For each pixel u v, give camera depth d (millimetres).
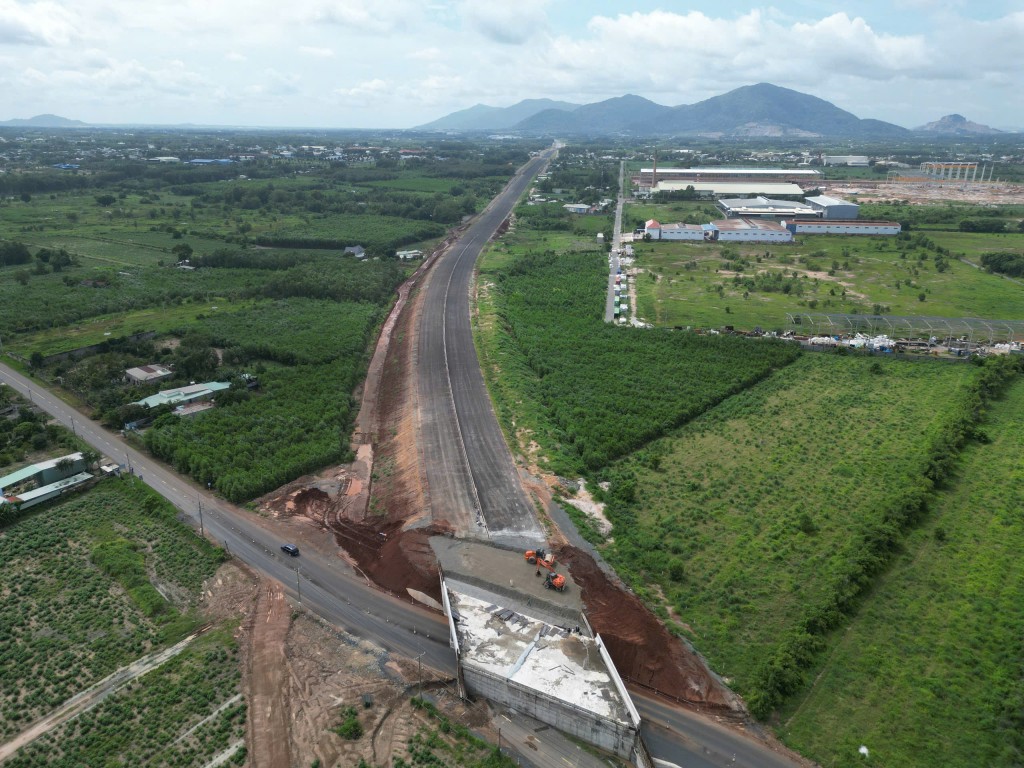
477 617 66062
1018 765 50469
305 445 99125
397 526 81938
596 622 65000
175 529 81750
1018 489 87625
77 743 53219
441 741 53719
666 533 79062
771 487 88375
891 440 100688
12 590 70562
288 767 51219
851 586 68375
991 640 62438
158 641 64250
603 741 54031
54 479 90062
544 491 87188
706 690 57906
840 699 56688
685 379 123000
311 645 63875
